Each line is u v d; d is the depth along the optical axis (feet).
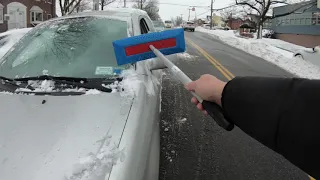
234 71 30.27
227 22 231.50
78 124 6.38
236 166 10.91
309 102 2.74
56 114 6.77
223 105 3.44
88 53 9.10
